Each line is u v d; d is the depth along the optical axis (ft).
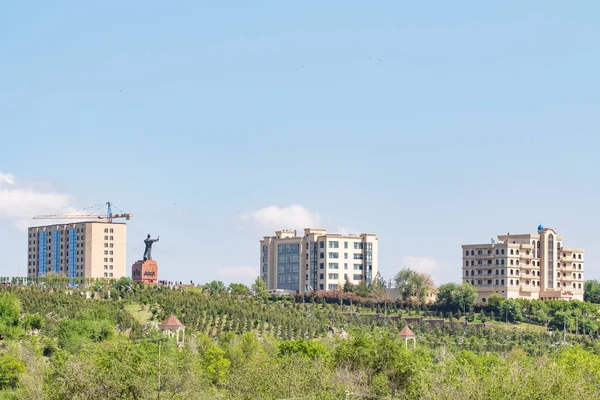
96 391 501.15
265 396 536.42
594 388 524.93
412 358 634.02
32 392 558.56
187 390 526.57
